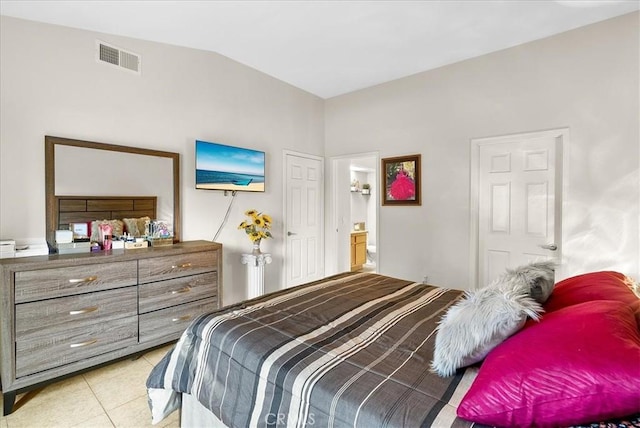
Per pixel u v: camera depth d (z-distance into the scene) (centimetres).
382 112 402
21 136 214
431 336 133
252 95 361
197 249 263
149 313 236
